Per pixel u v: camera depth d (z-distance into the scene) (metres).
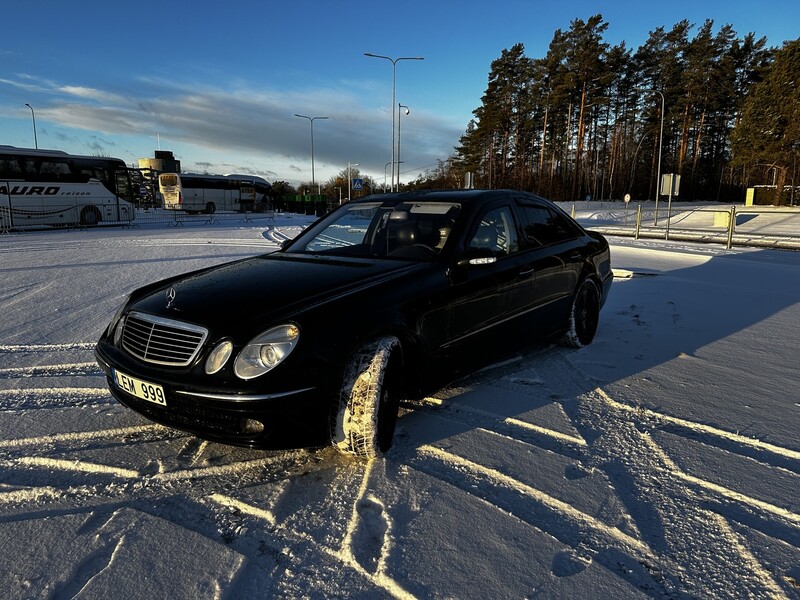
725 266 10.73
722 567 2.06
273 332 2.54
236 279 3.21
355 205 4.49
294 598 1.91
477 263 3.40
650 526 2.31
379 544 2.20
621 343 5.07
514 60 60.31
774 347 4.92
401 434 3.14
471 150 67.19
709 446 3.01
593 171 68.69
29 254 12.54
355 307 2.78
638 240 18.39
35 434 3.14
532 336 4.22
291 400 2.51
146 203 56.88
